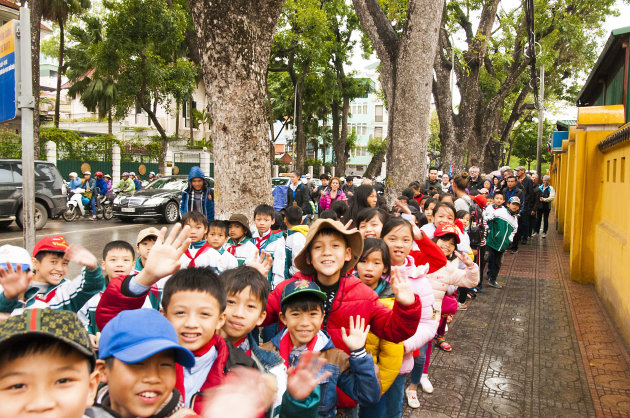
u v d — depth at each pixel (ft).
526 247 41.81
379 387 7.57
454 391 13.70
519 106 83.76
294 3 80.02
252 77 16.07
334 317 8.50
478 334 18.71
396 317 8.07
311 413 6.19
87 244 35.86
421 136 29.73
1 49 13.51
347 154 159.53
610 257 21.71
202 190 24.48
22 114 12.87
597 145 26.86
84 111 141.49
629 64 34.12
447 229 13.99
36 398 3.40
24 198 13.03
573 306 22.75
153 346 4.46
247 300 7.28
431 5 28.45
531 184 42.39
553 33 62.95
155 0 62.59
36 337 3.35
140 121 131.54
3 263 8.11
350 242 8.77
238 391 5.60
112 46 64.64
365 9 30.94
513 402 13.05
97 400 5.03
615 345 17.37
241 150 16.15
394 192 29.94
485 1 53.26
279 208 37.55
